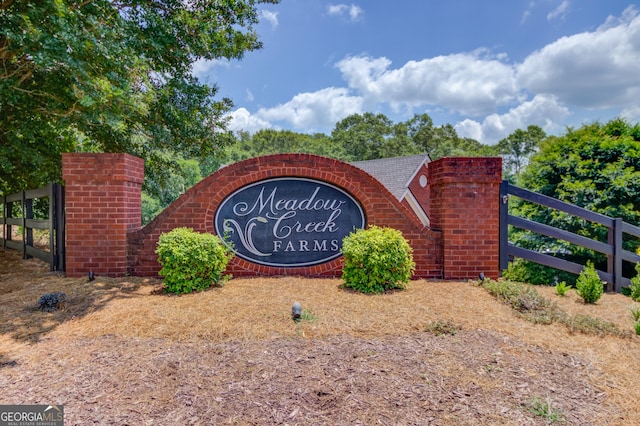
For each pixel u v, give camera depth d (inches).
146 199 740.0
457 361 130.9
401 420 99.7
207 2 371.2
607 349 147.7
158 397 107.4
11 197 367.6
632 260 271.3
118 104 254.1
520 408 106.4
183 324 154.6
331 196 251.3
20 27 217.2
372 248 209.5
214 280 211.8
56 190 263.1
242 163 244.1
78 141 370.6
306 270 245.6
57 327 153.7
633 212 366.6
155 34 315.3
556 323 170.1
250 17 406.0
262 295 196.5
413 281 238.4
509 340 149.2
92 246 233.8
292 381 115.6
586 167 395.2
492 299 199.3
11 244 371.9
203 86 386.6
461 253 243.6
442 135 2955.2
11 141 292.5
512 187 262.8
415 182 814.5
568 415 104.2
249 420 98.7
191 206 241.4
